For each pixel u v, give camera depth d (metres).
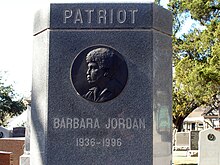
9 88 43.81
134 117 5.39
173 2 22.69
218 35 18.17
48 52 5.52
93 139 5.37
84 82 5.45
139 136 5.36
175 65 22.27
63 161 5.36
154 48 5.50
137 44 5.48
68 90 5.46
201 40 19.53
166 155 5.61
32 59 5.94
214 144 14.78
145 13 5.50
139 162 5.33
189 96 21.81
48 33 5.54
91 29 5.50
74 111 5.42
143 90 5.43
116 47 5.48
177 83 20.73
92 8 5.52
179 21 22.75
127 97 5.42
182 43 22.45
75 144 5.37
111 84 5.42
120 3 5.52
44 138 5.43
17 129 24.42
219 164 14.74
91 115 5.40
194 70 18.44
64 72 5.48
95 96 5.41
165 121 5.63
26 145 11.67
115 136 5.36
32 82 5.86
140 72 5.45
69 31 5.52
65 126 5.40
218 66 17.91
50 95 5.46
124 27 5.48
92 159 5.34
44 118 5.47
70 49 5.50
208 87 18.52
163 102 5.62
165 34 5.73
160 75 5.58
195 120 53.81
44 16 5.65
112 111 5.40
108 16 5.50
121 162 5.33
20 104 44.22
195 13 20.17
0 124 44.59
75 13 5.53
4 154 11.48
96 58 5.45
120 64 5.45
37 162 5.54
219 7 19.55
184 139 29.06
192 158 22.23
